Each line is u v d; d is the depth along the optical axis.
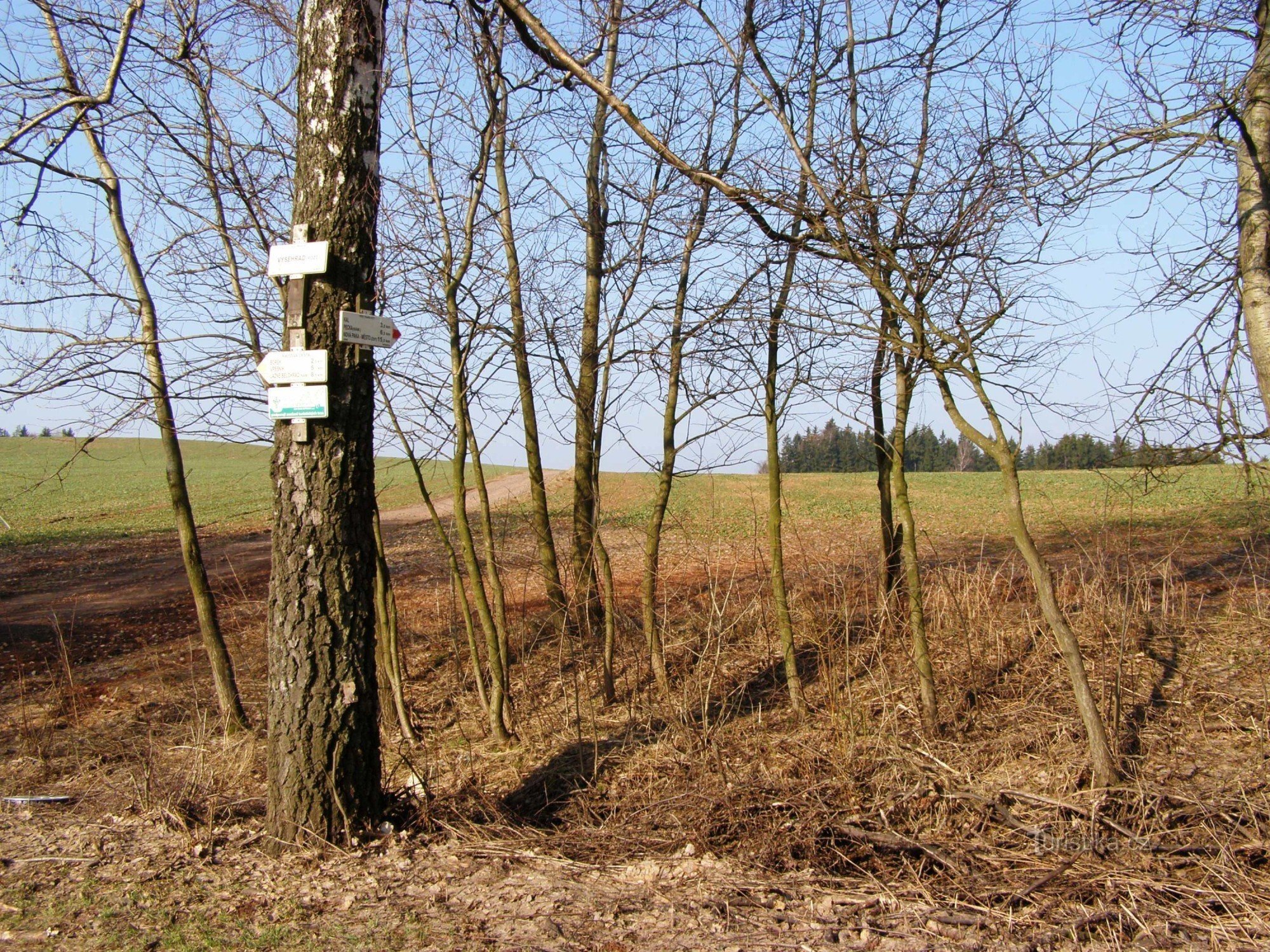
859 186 5.14
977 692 6.47
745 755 5.68
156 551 19.83
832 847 4.36
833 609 8.02
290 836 4.41
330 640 4.40
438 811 4.89
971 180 5.19
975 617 7.73
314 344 4.31
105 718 7.79
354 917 3.73
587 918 3.70
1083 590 8.05
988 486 26.06
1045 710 6.03
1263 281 4.74
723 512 17.89
